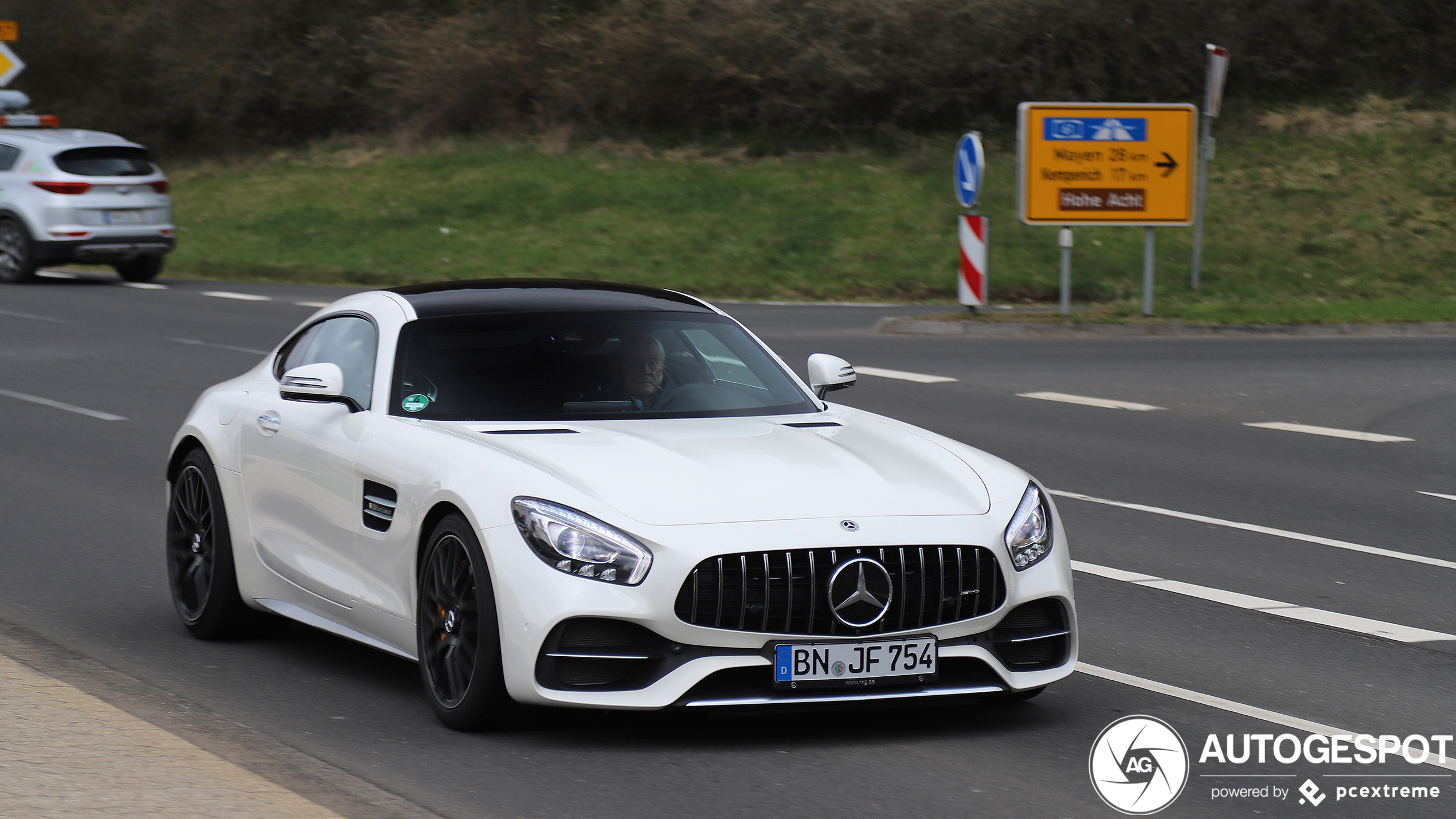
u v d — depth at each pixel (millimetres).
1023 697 5508
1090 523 9156
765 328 18844
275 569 6059
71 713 4879
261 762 4738
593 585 4727
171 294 22250
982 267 19672
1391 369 15828
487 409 5668
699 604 4750
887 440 5688
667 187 31188
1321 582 7801
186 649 6266
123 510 9133
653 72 36250
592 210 29781
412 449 5367
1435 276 26375
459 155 35188
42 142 23500
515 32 37906
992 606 5039
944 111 35500
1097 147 19875
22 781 4223
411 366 5824
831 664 4820
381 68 39781
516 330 6059
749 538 4797
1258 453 11500
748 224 28406
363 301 6395
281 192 33844
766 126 35688
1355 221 28859
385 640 5461
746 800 4492
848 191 30547
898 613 4891
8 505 9195
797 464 5230
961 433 12203
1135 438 12055
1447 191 30281
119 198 23531
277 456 6059
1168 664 6223
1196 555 8359
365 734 5094
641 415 5746
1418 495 10086
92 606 6930
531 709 5375
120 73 43312
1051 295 23906
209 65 41188
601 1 38688
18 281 23469
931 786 4656
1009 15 35500
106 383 14398
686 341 6215
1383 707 5676
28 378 14688
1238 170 31500
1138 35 35625
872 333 18562
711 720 5332
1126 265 25750
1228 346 17781
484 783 4598
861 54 35531
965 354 16781
